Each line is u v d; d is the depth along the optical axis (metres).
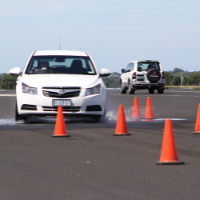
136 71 75.50
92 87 28.66
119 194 12.10
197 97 63.09
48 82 28.41
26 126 27.17
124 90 80.31
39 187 12.92
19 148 19.50
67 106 27.95
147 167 15.66
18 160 16.92
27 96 28.17
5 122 29.58
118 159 17.11
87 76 30.12
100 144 20.56
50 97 27.95
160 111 39.47
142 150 19.03
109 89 113.38
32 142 21.09
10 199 11.73
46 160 16.91
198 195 12.05
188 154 18.23
